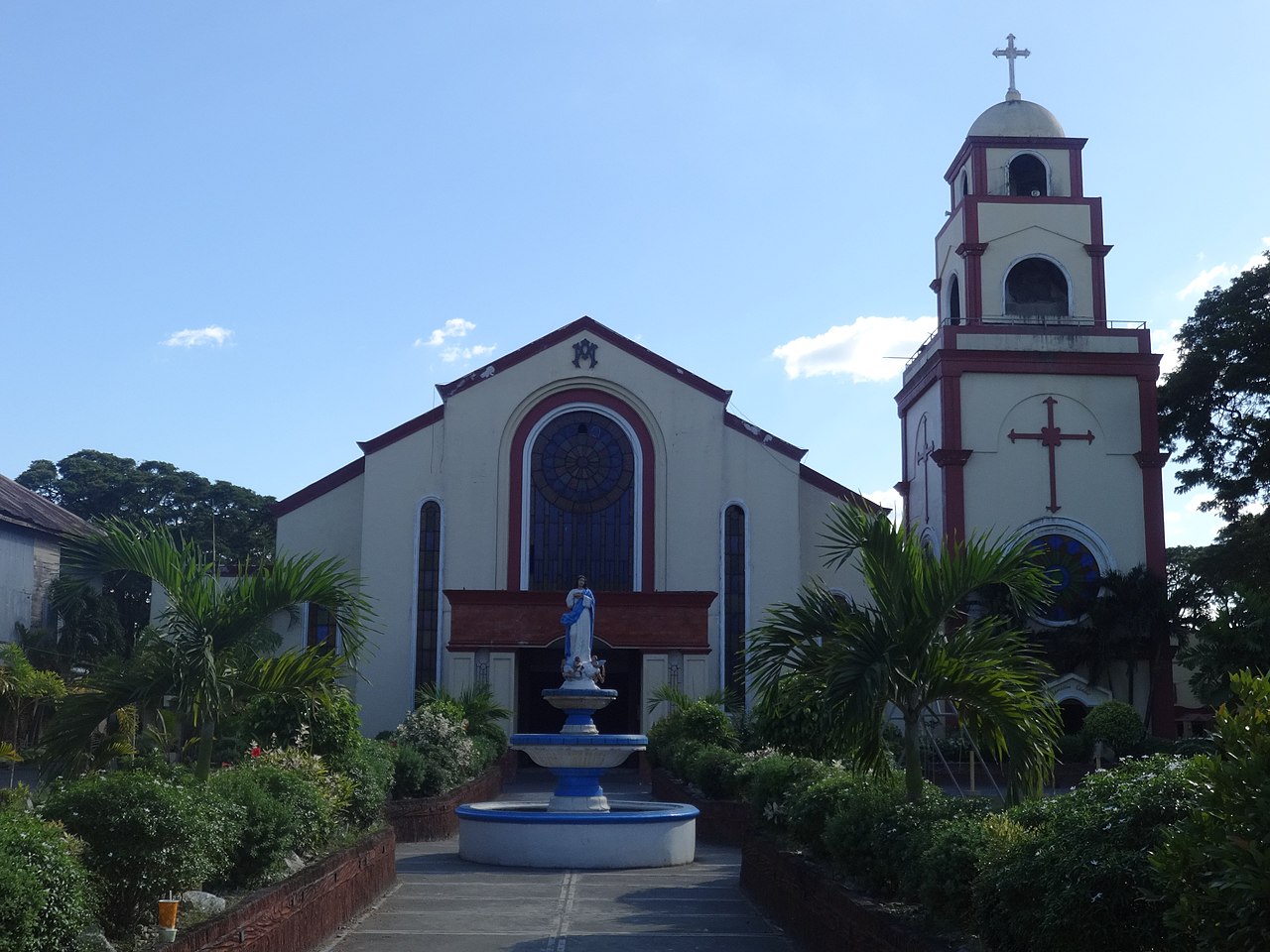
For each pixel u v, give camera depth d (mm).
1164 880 6055
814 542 42500
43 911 7539
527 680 42281
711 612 41000
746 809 23000
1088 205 42500
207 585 13875
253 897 10719
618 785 36156
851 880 12211
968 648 12484
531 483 41969
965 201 42406
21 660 32719
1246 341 41031
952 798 11828
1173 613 38812
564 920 14477
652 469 42000
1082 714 40062
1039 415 40844
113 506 72438
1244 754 5785
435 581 41438
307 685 14250
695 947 12922
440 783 24859
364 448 42094
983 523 40125
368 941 13125
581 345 42531
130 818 9398
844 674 12023
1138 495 40531
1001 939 7973
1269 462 41188
